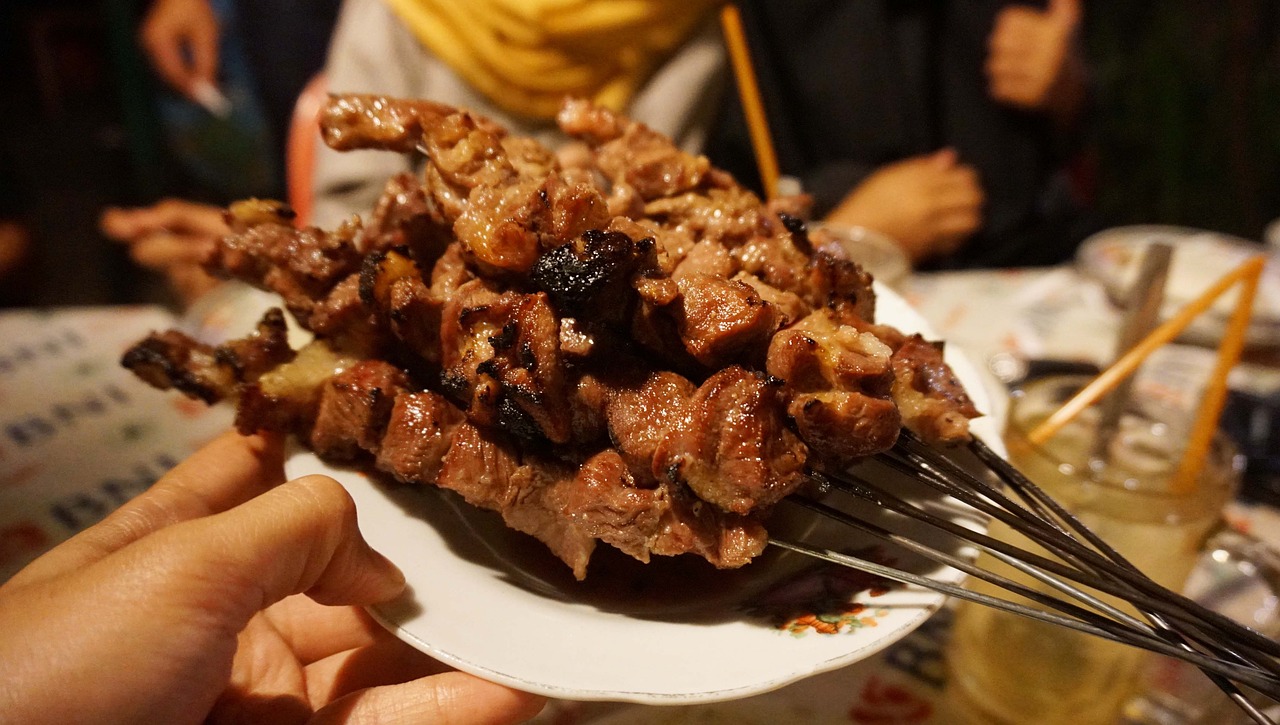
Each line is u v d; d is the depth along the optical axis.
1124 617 0.19
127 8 0.80
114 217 0.54
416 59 0.59
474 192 0.24
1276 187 0.92
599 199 0.22
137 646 0.19
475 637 0.20
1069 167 0.80
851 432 0.20
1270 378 0.43
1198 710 0.27
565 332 0.21
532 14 0.55
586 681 0.18
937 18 0.73
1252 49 0.89
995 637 0.27
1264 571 0.26
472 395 0.22
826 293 0.24
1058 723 0.27
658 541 0.21
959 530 0.20
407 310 0.23
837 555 0.20
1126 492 0.25
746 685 0.18
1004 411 0.32
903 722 0.27
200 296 0.50
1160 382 0.41
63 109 0.85
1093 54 0.97
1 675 0.18
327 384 0.24
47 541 0.33
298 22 0.78
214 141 0.84
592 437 0.22
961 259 0.70
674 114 0.60
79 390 0.42
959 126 0.73
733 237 0.25
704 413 0.20
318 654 0.27
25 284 0.73
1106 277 0.48
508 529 0.24
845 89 0.70
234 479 0.27
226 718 0.24
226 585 0.19
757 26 0.70
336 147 0.26
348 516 0.20
